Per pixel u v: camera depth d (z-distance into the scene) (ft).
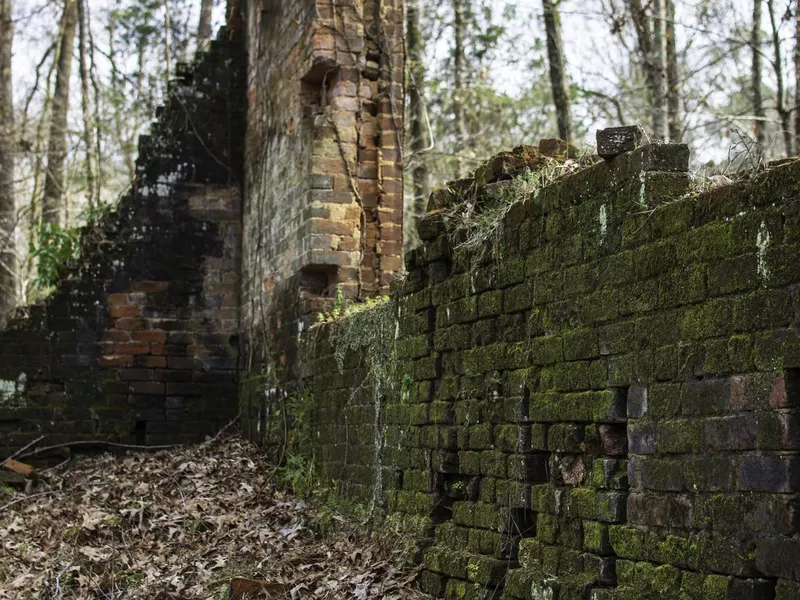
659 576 16.70
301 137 37.32
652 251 17.25
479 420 22.91
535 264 20.88
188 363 45.03
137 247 45.29
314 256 35.50
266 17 43.42
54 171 69.00
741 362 15.20
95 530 31.07
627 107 55.88
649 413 17.20
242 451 39.65
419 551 24.59
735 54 59.41
